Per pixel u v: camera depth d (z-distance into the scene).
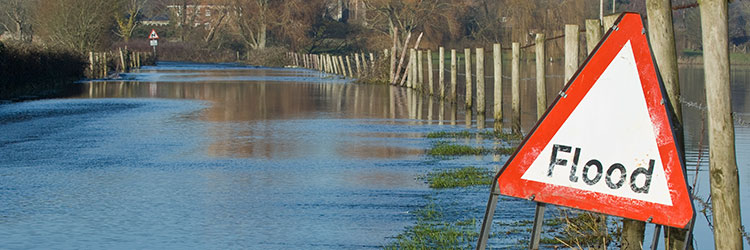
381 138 18.77
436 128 21.09
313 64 76.31
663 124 5.49
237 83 45.59
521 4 75.75
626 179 5.55
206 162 14.99
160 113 25.47
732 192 5.60
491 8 89.31
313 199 11.32
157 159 15.38
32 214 10.39
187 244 8.82
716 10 5.48
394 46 44.84
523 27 76.06
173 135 19.39
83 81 46.84
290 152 16.34
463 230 9.24
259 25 96.50
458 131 20.19
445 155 15.82
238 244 8.80
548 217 9.83
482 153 16.08
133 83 44.94
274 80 49.81
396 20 80.38
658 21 6.42
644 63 5.59
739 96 33.78
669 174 5.46
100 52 59.84
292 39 96.38
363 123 22.42
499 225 9.50
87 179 13.09
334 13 122.06
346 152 16.31
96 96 33.75
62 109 26.94
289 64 86.56
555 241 8.63
